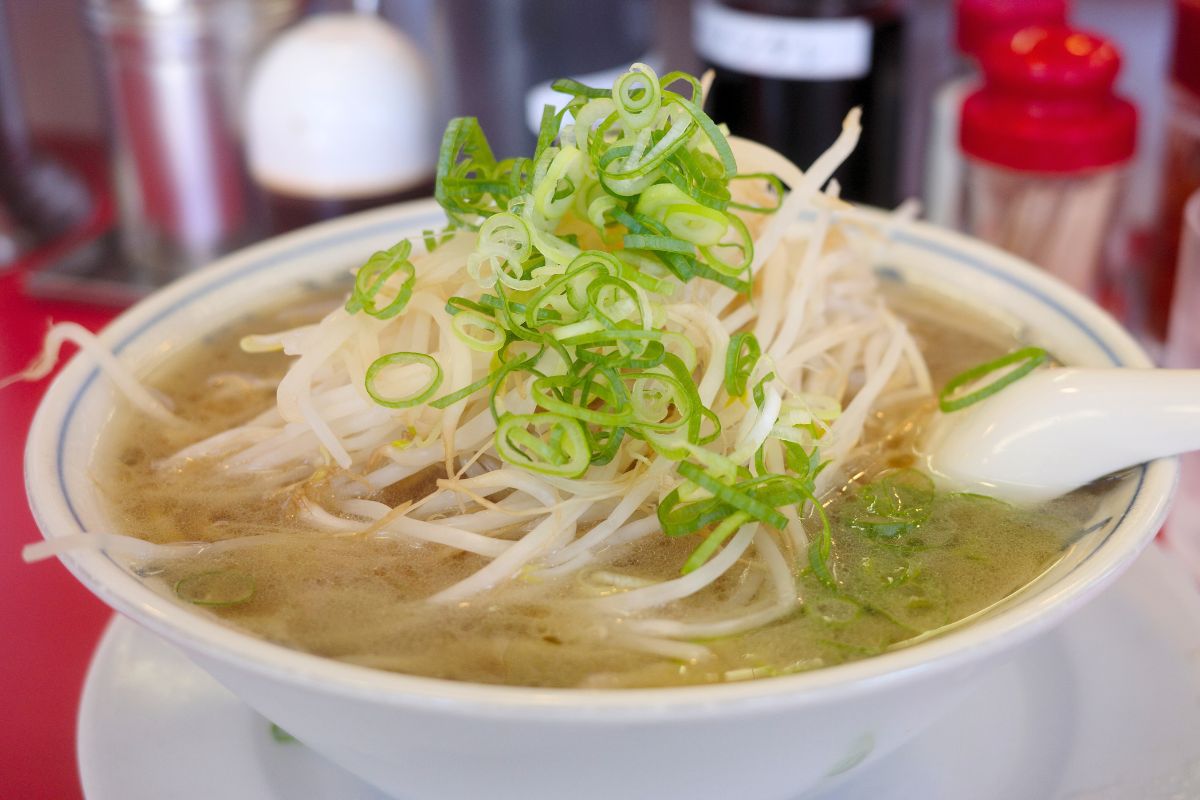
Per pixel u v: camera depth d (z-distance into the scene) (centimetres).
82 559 23
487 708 21
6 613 33
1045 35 42
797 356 27
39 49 56
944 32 52
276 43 45
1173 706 27
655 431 25
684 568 24
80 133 57
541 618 24
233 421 29
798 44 44
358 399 26
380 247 34
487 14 47
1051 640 28
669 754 22
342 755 24
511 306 25
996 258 32
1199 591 29
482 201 29
